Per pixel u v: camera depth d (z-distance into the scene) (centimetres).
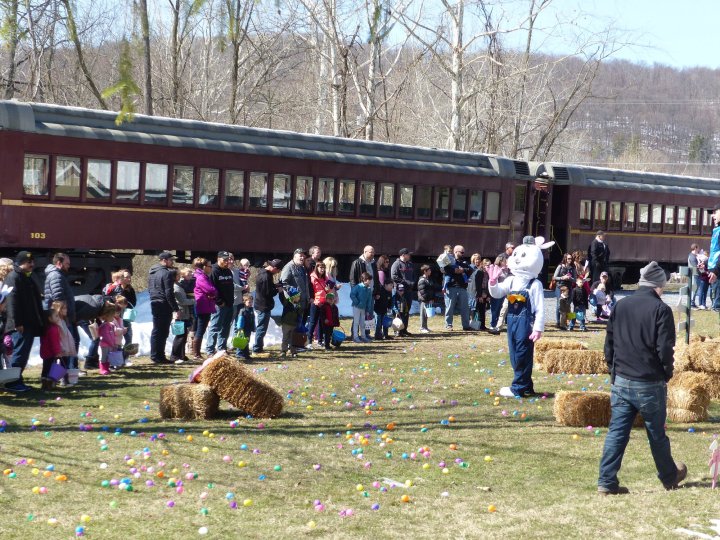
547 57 4203
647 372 834
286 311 1761
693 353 1382
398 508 802
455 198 2980
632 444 1070
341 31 3403
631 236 3609
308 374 1566
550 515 773
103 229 2211
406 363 1731
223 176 2419
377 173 2756
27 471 893
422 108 4669
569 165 3391
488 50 3638
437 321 2503
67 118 2166
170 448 1002
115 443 1020
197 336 1697
